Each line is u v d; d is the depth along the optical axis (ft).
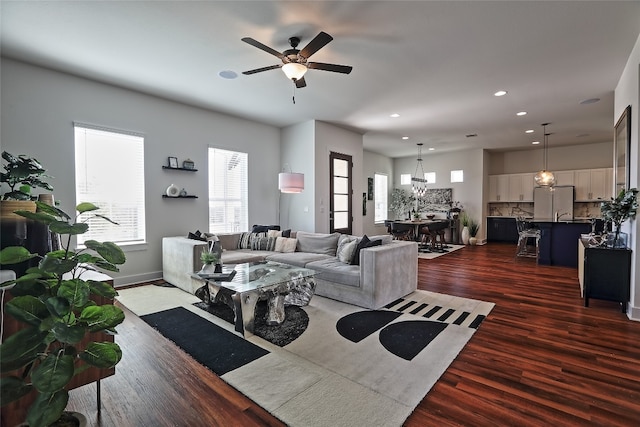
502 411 5.77
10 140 11.57
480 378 6.88
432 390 6.45
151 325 9.96
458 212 31.30
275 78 13.23
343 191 22.04
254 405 5.98
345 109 17.57
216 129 18.06
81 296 4.39
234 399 6.17
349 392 6.38
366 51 10.87
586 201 27.58
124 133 14.43
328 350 8.25
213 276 10.44
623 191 10.98
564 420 5.52
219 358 7.83
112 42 10.27
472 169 30.96
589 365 7.41
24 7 8.32
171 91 14.78
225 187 18.67
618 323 10.02
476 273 17.51
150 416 5.68
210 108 17.35
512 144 28.22
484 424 5.42
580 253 13.97
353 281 11.85
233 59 11.49
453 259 22.02
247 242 17.20
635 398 6.13
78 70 12.44
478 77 13.10
